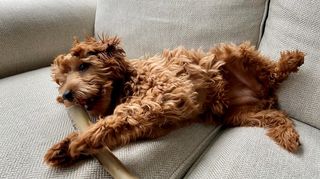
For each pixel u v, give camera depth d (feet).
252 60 3.08
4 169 2.24
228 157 2.49
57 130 2.65
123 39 3.88
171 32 3.53
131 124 2.40
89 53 2.69
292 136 2.62
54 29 4.04
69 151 2.25
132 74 2.82
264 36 3.28
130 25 3.83
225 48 3.12
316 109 2.87
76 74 2.68
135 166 2.28
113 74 2.72
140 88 2.71
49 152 2.25
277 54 3.06
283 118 2.93
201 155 2.73
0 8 3.75
